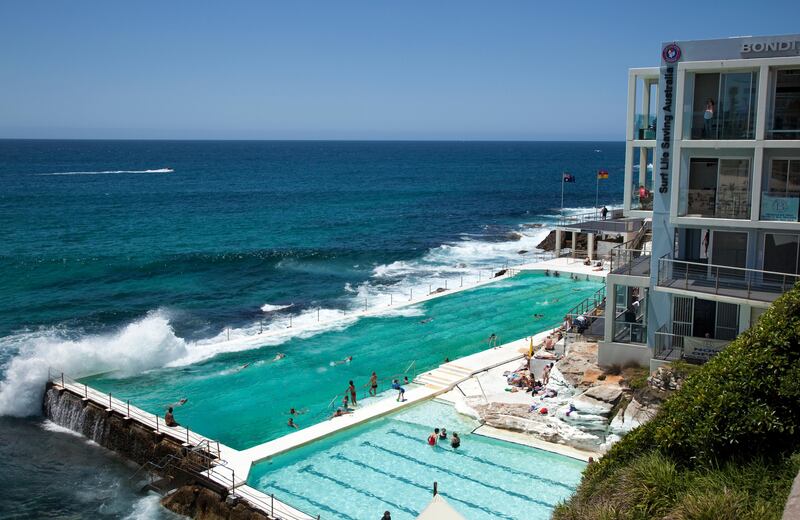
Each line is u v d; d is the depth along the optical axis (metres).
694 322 29.66
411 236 93.06
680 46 28.42
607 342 31.75
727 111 27.88
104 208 118.81
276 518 24.78
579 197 147.12
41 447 33.97
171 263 72.69
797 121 26.83
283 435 31.98
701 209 28.91
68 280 65.25
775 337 15.22
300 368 40.91
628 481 15.02
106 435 34.03
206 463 29.27
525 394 34.25
